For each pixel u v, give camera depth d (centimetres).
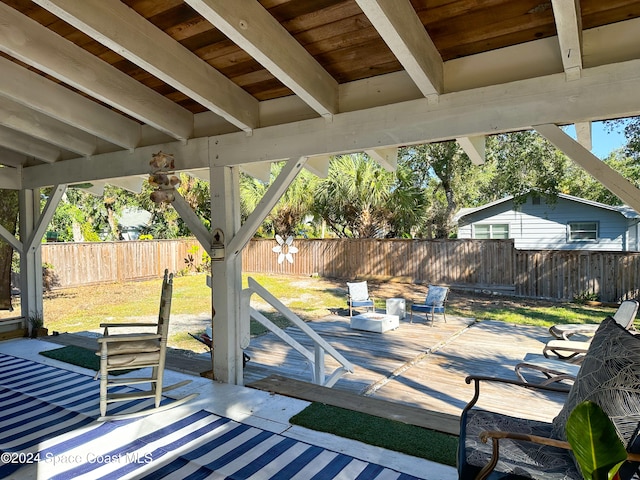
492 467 155
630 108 218
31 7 245
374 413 304
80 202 1506
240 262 379
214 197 370
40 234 535
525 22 233
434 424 284
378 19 199
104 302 990
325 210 1288
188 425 289
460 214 1253
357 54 275
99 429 284
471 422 200
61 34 270
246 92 336
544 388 209
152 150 402
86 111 363
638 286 861
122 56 268
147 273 1335
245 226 353
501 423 199
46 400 333
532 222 1174
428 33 245
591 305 895
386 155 324
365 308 915
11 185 521
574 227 1120
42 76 329
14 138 449
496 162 1264
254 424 289
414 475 226
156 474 229
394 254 1198
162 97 352
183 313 867
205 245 372
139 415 303
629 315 420
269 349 593
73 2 211
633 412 147
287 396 341
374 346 604
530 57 248
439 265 1126
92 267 1202
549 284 970
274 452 251
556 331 509
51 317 830
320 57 280
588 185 1344
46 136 401
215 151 367
